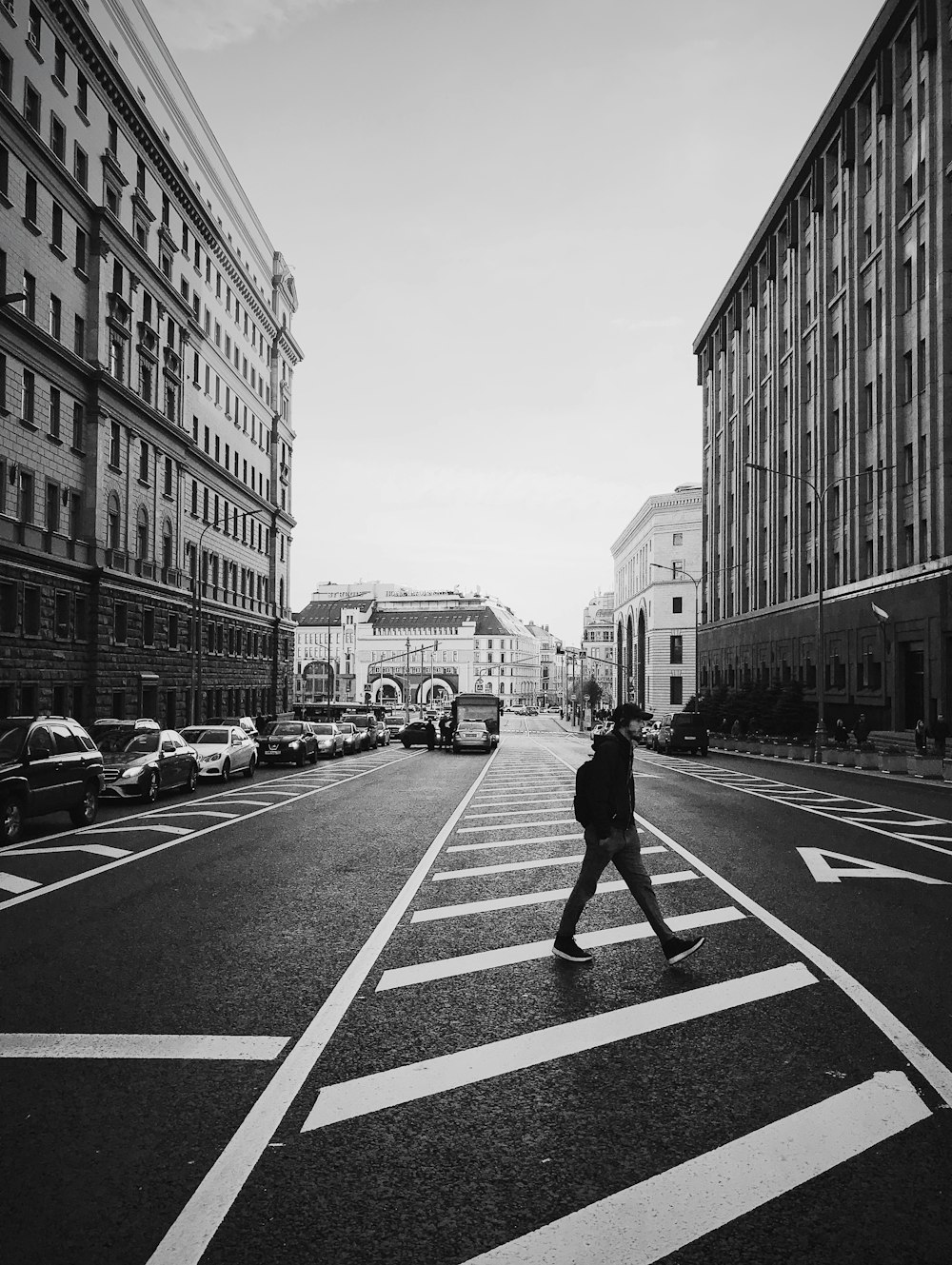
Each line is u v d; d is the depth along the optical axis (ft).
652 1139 13.98
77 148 114.83
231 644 186.60
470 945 25.62
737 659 204.44
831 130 151.23
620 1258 11.01
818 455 157.48
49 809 49.16
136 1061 17.15
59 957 24.54
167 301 145.89
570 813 57.67
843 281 148.36
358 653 534.37
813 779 88.99
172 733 75.97
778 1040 18.08
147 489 138.21
